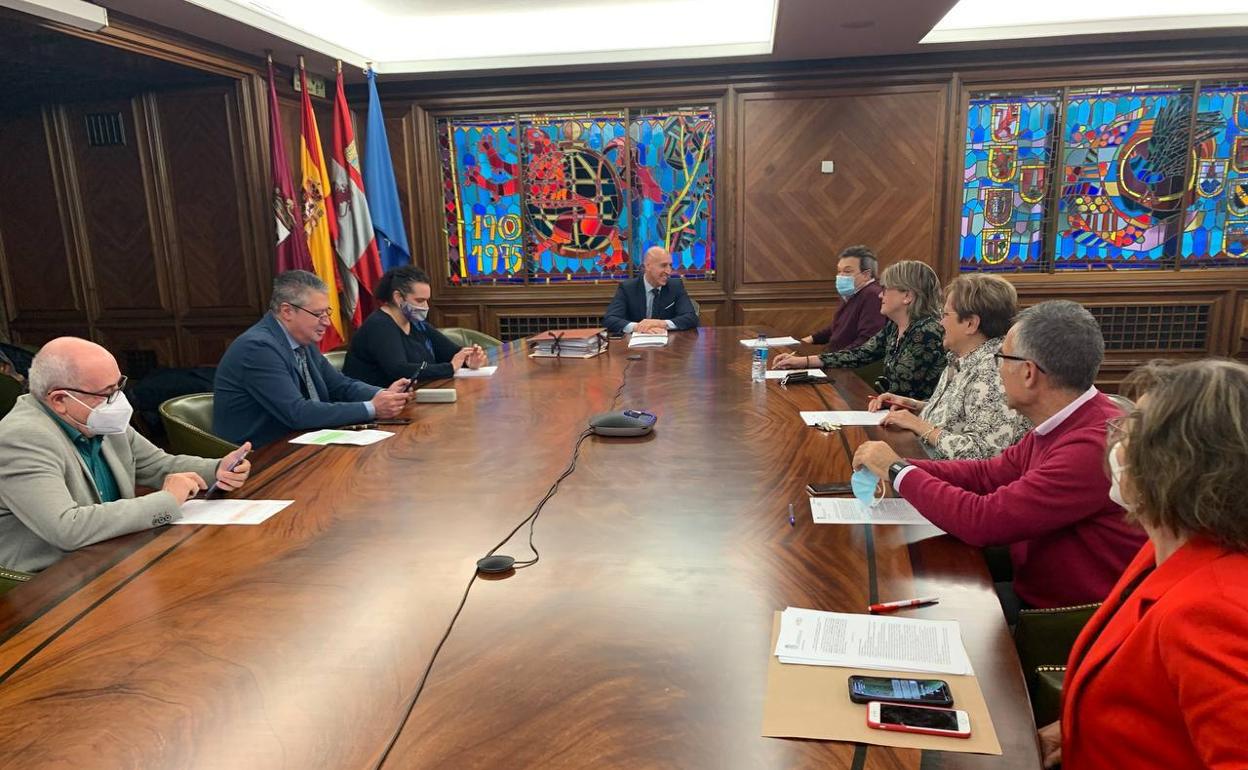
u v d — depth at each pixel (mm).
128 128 5191
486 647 1118
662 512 1645
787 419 2434
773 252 5699
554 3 5004
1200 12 4855
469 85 5695
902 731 907
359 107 5785
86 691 1025
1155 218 5387
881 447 1678
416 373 3271
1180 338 5492
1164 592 852
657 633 1148
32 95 5195
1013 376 1595
